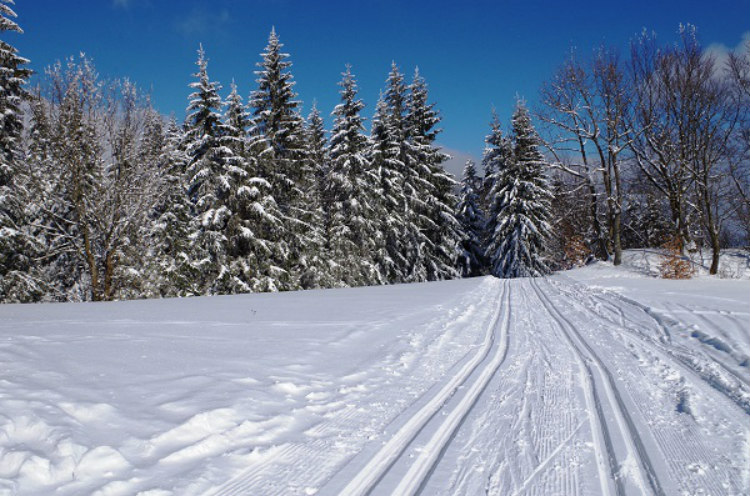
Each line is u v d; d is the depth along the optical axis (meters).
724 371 5.08
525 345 6.80
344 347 6.62
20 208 18.62
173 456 3.10
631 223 41.12
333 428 3.77
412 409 4.20
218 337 6.78
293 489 2.82
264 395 4.34
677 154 24.38
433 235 34.59
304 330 7.68
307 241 26.00
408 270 33.34
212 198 21.27
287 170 25.41
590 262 29.83
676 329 7.37
